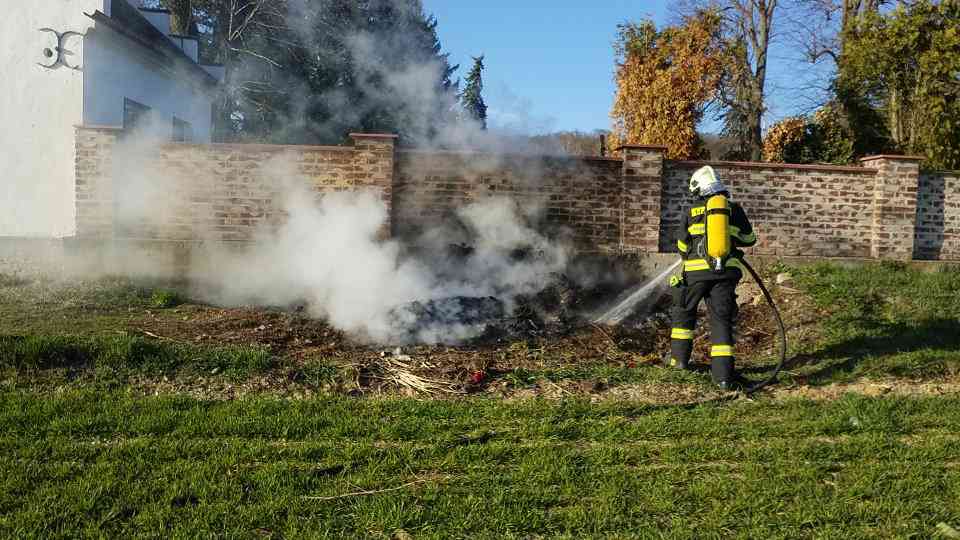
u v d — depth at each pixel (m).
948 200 10.18
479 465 4.07
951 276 9.20
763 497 3.69
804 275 9.03
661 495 3.72
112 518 3.38
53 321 6.73
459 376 5.68
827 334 7.12
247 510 3.46
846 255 9.98
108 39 10.93
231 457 4.02
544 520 3.45
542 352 6.56
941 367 6.09
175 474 3.80
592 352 6.67
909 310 7.80
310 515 3.46
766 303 8.30
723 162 9.78
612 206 9.59
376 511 3.47
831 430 4.68
